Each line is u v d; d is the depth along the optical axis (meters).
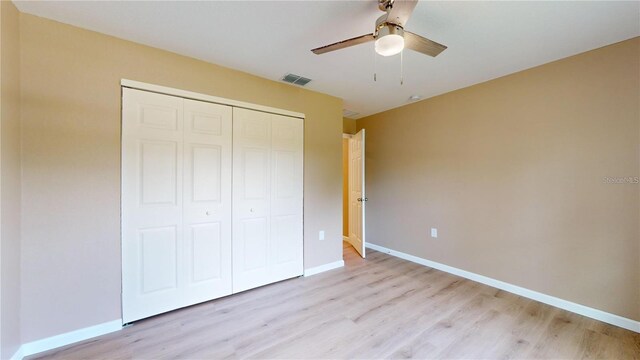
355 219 4.29
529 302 2.51
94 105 1.97
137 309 2.14
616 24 1.86
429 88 3.16
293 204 3.08
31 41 1.77
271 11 1.75
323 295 2.67
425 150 3.57
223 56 2.38
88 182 1.95
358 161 4.09
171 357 1.75
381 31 1.55
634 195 2.03
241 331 2.04
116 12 1.76
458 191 3.20
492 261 2.89
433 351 1.81
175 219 2.31
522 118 2.64
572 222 2.33
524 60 2.43
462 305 2.45
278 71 2.68
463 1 1.63
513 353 1.79
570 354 1.78
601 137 2.18
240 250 2.68
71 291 1.88
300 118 3.13
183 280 2.36
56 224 1.84
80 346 1.85
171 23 1.89
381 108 4.01
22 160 1.73
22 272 1.73
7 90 1.58
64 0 1.63
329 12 1.76
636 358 1.73
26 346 1.74
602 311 2.17
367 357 1.75
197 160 2.42
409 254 3.79
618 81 2.10
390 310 2.37
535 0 1.62
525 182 2.62
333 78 2.86
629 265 2.05
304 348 1.84
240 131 2.67
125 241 2.08
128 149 2.09
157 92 2.22
